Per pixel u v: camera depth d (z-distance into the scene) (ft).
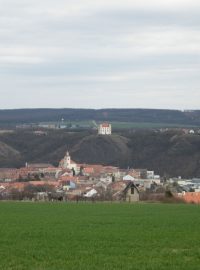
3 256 108.27
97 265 98.68
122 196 442.91
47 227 173.17
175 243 129.59
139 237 142.72
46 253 112.47
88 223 190.49
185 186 585.22
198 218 214.69
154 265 98.94
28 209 282.56
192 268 96.58
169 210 274.16
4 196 479.00
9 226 176.65
